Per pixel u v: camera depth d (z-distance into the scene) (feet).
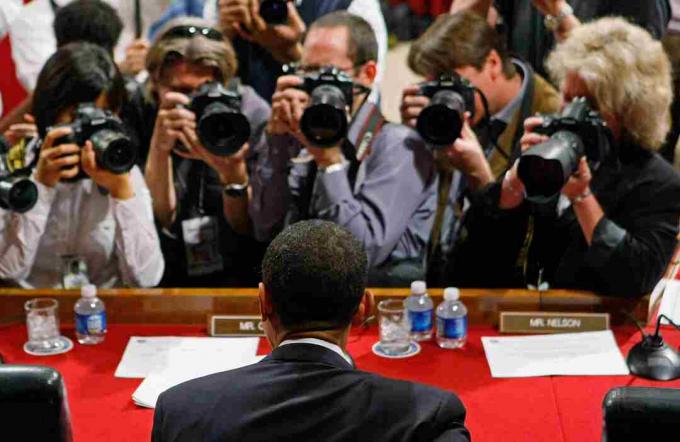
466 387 7.77
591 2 10.06
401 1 10.25
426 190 10.01
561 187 8.25
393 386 4.89
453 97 9.63
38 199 9.53
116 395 7.73
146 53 10.63
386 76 10.44
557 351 8.30
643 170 9.14
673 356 7.92
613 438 5.31
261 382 4.87
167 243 10.54
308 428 4.68
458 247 10.12
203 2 10.52
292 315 5.08
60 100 9.91
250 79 10.59
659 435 5.23
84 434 7.14
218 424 4.74
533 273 9.84
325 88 9.45
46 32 10.74
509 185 9.52
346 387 4.82
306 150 9.99
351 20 10.18
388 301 8.59
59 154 9.39
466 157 9.97
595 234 8.93
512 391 7.68
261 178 10.11
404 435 4.69
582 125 8.70
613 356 8.19
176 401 4.91
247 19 10.36
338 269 5.07
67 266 9.78
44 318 8.62
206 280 10.64
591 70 9.05
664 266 8.91
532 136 8.85
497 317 8.89
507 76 10.23
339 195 9.64
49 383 5.42
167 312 8.99
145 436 7.13
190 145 10.08
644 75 9.02
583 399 7.54
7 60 10.93
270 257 5.16
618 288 8.92
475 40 10.12
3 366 5.48
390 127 9.96
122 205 9.68
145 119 10.50
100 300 8.83
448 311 8.42
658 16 10.02
